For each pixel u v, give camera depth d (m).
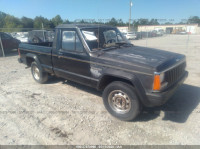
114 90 3.21
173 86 3.03
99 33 4.06
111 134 2.86
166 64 2.94
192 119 3.25
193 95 4.30
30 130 3.01
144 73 2.79
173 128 2.99
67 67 4.14
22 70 7.41
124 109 3.22
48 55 4.60
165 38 25.58
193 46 15.00
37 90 4.91
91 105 3.91
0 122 3.28
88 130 2.97
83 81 3.85
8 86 5.30
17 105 3.98
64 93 4.66
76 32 3.79
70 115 3.48
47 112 3.62
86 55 3.59
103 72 3.27
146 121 3.23
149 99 2.80
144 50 3.82
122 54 3.39
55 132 2.94
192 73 6.16
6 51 13.39
